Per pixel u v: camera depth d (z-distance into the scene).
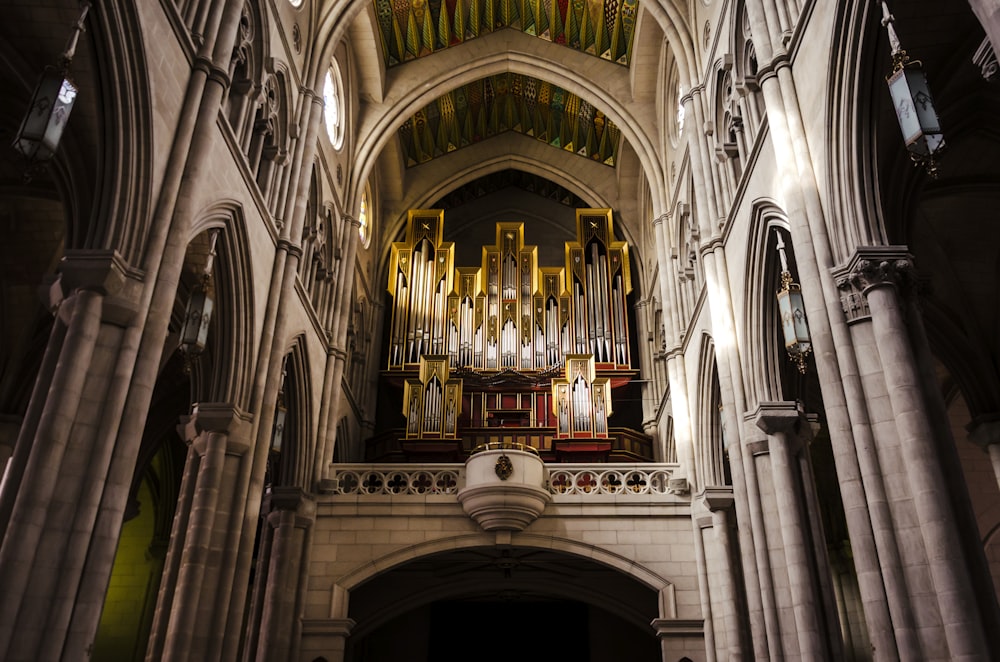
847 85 10.54
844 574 23.86
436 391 24.08
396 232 28.88
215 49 12.80
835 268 10.21
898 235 10.96
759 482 13.80
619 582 21.39
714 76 17.14
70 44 9.20
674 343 21.11
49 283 10.20
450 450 23.20
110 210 10.36
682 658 17.38
